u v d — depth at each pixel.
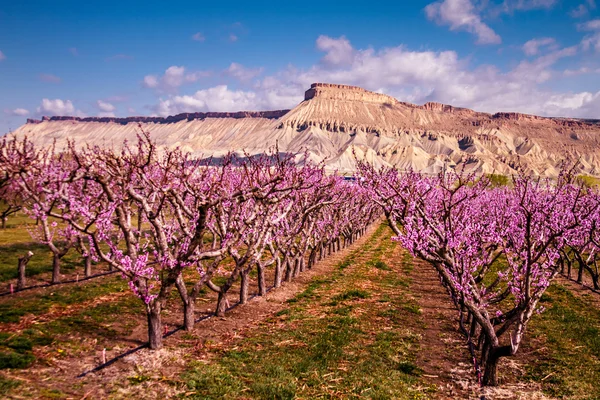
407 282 25.19
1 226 37.28
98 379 10.21
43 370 10.38
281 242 22.28
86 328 13.99
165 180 12.32
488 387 11.36
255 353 12.74
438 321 17.42
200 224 12.05
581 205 16.81
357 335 14.96
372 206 47.69
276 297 20.38
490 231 14.28
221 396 9.77
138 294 12.34
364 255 35.81
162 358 11.84
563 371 12.34
